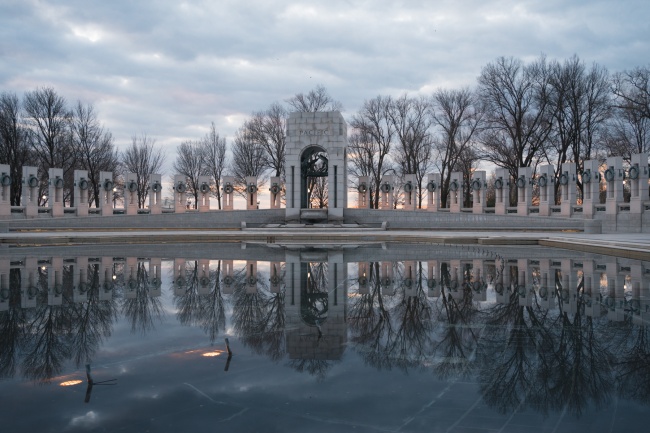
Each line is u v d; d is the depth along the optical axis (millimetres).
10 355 6891
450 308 9914
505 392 5504
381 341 7531
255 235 33125
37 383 5812
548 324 8484
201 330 8258
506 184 43062
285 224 45281
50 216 43000
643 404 5133
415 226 44844
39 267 16984
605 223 35281
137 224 44594
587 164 36844
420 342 7441
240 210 46906
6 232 38219
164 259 19594
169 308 10055
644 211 33375
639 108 44375
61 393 5496
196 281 13695
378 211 46281
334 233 35906
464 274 14836
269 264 17734
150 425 4648
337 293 11719
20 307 10180
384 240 32156
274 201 52219
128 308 10070
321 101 66250
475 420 4785
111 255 21312
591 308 9789
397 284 12992
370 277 14305
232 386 5711
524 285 12641
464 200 66188
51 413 4953
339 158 46938
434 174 47781
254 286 12805
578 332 7926
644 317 9000
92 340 7664
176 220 45656
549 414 4906
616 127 52281
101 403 5219
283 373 6129
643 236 27969
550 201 40406
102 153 63969
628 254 19609
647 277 13891
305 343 7441
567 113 50594
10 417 4871
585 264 17188
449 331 8086
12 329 8352
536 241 27812
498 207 43500
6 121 54438
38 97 55000
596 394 5441
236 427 4621
